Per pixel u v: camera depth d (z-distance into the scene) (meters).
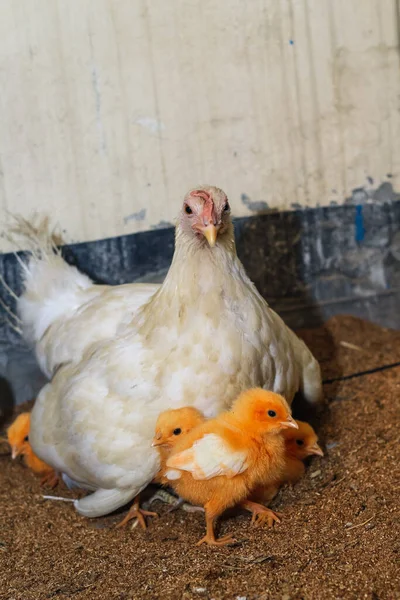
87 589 0.77
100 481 0.84
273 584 0.74
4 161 1.04
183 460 0.79
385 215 1.17
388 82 1.13
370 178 1.16
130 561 0.80
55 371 0.95
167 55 1.06
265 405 0.80
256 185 1.13
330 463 0.91
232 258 0.82
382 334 1.18
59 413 0.87
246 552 0.79
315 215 1.16
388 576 0.73
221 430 0.80
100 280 1.11
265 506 0.86
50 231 1.07
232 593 0.73
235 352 0.81
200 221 0.78
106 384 0.83
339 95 1.12
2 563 0.82
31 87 1.03
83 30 1.03
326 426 0.97
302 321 1.20
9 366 1.11
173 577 0.77
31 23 1.01
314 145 1.13
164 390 0.81
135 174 1.08
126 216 1.09
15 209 1.06
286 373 0.87
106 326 0.91
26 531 0.87
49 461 0.89
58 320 0.98
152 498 0.91
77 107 1.05
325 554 0.77
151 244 1.11
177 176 1.10
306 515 0.83
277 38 1.09
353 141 1.14
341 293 1.20
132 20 1.04
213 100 1.08
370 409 0.99
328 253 1.18
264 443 0.81
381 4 1.10
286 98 1.11
